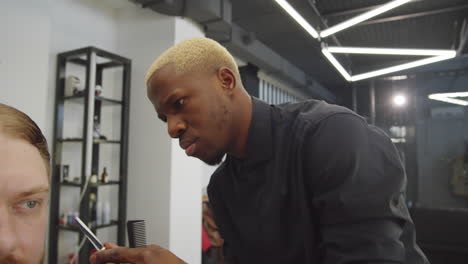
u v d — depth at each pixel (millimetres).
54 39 2344
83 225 613
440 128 5473
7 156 326
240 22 3637
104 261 529
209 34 2988
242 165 678
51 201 2242
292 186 614
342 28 2320
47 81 2199
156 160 2533
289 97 5715
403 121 5723
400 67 3355
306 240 601
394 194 512
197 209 2701
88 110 2176
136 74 2666
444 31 3988
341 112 580
